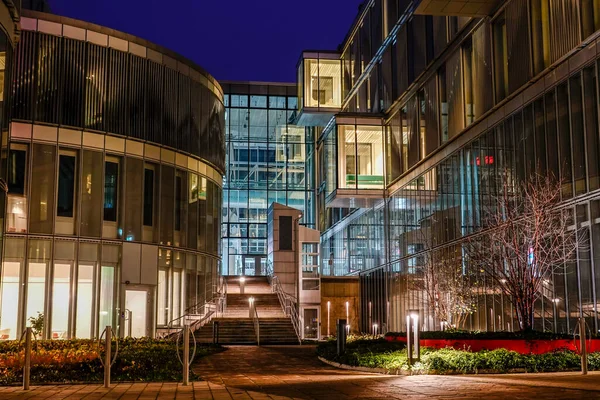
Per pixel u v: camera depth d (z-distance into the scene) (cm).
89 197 2944
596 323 2277
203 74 3644
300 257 4475
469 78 3378
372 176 4556
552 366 1638
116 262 2998
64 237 2850
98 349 1533
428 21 3859
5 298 2700
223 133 3947
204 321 3438
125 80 3131
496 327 2905
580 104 2436
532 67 2730
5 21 2081
